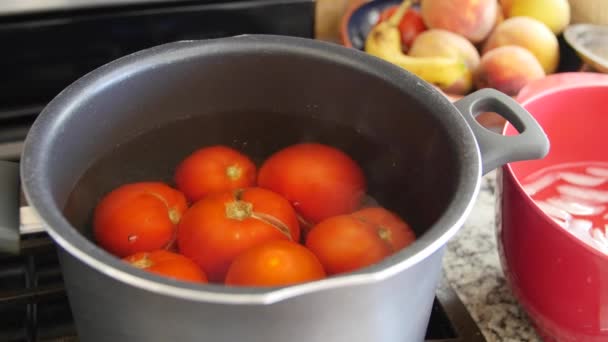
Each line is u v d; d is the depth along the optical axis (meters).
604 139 0.64
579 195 0.64
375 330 0.41
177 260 0.45
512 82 0.74
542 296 0.53
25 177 0.40
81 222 0.48
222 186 0.52
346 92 0.53
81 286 0.40
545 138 0.48
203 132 0.55
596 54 0.81
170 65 0.51
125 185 0.51
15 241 0.45
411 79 0.49
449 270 0.63
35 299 0.58
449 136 0.46
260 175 0.54
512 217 0.54
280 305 0.36
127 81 0.49
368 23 0.88
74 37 0.69
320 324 0.38
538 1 0.82
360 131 0.54
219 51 0.52
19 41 0.67
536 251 0.52
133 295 0.37
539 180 0.65
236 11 0.72
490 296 0.61
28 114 0.71
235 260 0.45
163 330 0.38
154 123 0.53
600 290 0.49
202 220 0.47
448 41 0.77
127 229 0.48
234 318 0.37
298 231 0.50
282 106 0.55
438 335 0.59
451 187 0.44
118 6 0.68
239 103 0.55
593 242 0.59
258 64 0.53
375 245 0.47
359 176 0.54
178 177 0.54
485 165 0.47
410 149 0.51
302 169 0.52
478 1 0.77
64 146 0.45
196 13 0.71
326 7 0.90
